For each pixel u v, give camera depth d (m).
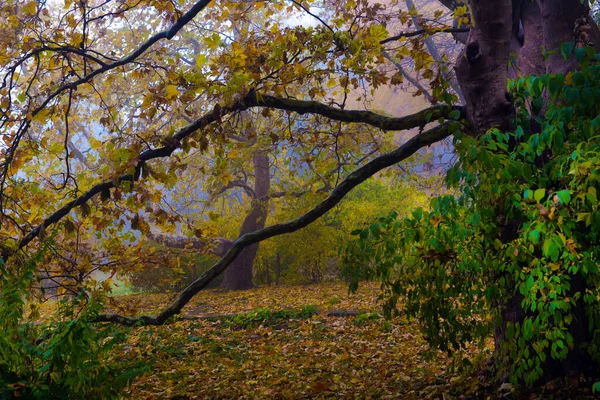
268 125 13.56
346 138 9.63
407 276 5.12
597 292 4.61
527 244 4.20
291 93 8.52
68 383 3.57
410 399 5.82
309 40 6.45
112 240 7.30
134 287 22.77
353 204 20.67
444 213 4.41
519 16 6.62
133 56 6.62
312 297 16.66
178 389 7.27
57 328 4.01
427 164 17.80
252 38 6.75
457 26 7.73
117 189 6.36
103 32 7.83
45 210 7.36
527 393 5.28
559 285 4.05
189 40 17.62
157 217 6.81
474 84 5.64
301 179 20.02
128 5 6.98
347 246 4.97
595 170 3.60
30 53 6.46
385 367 7.51
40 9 6.56
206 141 6.39
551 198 4.22
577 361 5.33
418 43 6.66
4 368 3.64
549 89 4.21
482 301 4.98
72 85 6.63
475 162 4.30
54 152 6.86
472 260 4.50
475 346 8.27
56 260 7.05
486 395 5.56
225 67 6.44
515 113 5.54
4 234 6.85
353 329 10.71
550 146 4.16
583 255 3.94
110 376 3.79
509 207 4.41
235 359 9.11
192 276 22.44
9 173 6.77
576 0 5.44
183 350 9.94
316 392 6.66
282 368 8.13
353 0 6.48
